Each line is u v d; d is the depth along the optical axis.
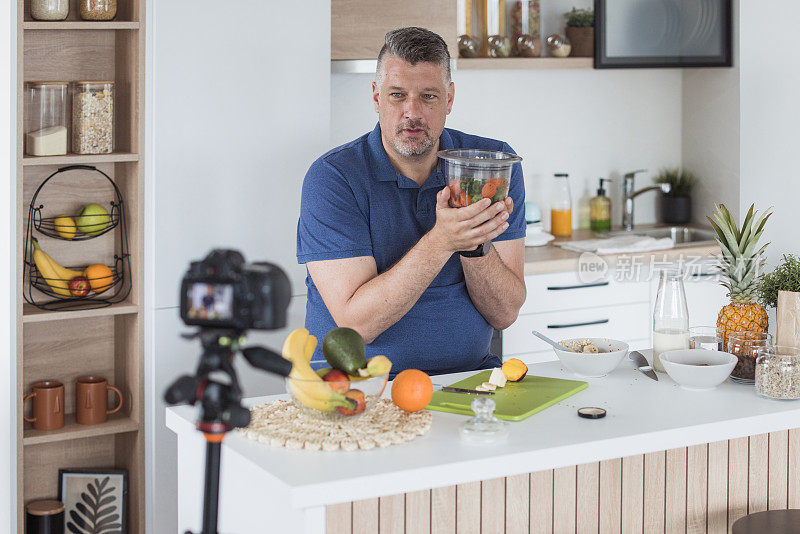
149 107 2.98
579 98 4.50
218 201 3.11
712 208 4.56
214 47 3.05
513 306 2.41
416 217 2.37
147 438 3.09
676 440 1.71
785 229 4.40
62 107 2.98
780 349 1.94
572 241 4.24
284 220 3.22
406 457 1.55
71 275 3.08
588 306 3.90
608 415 1.79
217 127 3.08
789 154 4.37
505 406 1.82
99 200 3.21
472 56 4.05
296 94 3.19
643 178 4.69
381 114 2.30
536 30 4.19
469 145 2.49
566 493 1.79
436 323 2.36
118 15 3.16
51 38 3.09
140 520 3.11
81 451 3.25
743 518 1.83
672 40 4.30
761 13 4.27
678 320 2.12
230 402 1.25
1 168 2.82
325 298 2.30
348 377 1.70
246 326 1.23
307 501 1.42
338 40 3.52
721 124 4.46
